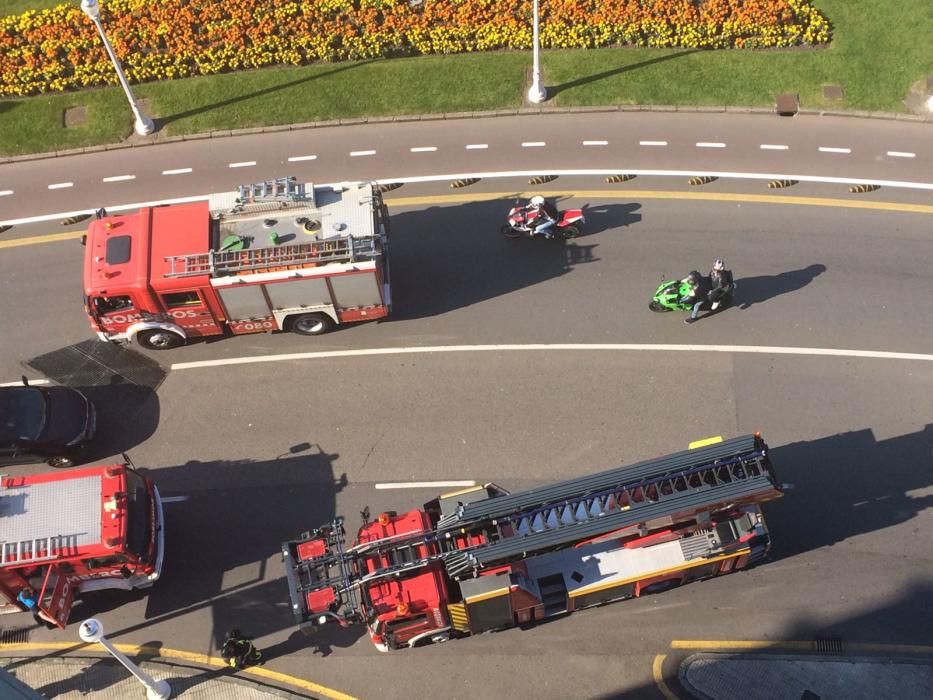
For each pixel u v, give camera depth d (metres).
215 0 27.42
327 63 27.02
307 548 16.69
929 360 20.91
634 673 17.33
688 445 19.86
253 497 19.58
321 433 20.44
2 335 22.14
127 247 19.88
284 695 17.28
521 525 16.19
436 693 17.20
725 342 21.41
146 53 26.84
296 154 25.20
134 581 17.70
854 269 22.47
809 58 26.34
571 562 17.02
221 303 20.22
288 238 19.84
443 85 26.23
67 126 25.91
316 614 16.17
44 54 26.81
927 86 25.64
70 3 27.97
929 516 18.73
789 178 24.20
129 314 20.22
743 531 16.98
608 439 20.03
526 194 24.23
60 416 19.56
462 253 23.30
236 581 18.55
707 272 22.52
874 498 19.03
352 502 19.42
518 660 17.52
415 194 24.39
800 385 20.67
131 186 24.75
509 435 20.20
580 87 26.05
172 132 25.69
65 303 22.67
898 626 17.56
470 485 19.52
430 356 21.52
